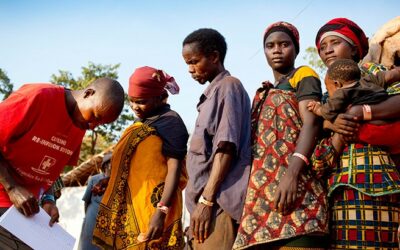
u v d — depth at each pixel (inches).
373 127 121.9
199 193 136.5
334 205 126.8
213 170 132.1
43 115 138.2
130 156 162.6
